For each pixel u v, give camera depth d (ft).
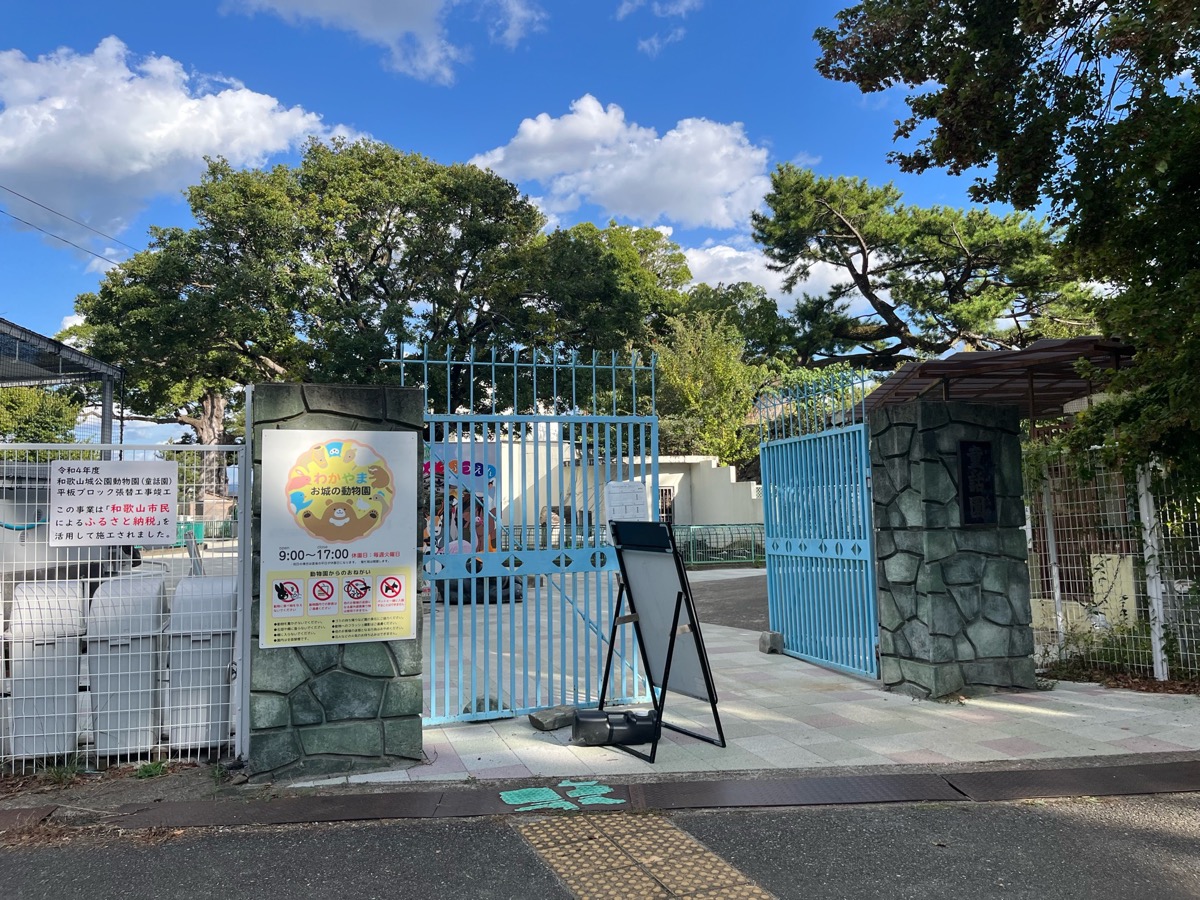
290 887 12.03
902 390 33.65
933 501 22.93
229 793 15.85
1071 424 36.99
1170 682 23.61
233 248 66.08
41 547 17.30
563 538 21.70
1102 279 25.35
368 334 61.52
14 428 76.95
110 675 17.37
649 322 116.06
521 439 21.18
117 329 67.82
